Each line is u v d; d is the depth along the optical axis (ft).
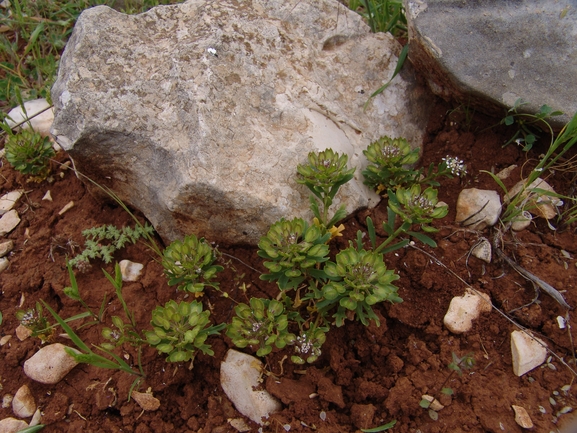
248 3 0.83
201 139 0.70
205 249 0.69
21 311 0.70
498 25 0.78
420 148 0.88
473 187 0.83
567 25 0.77
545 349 0.69
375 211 0.81
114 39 0.76
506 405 0.65
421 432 0.65
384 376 0.70
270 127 0.75
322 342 0.67
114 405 0.69
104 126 0.71
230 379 0.69
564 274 0.74
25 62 1.08
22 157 0.85
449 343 0.70
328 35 0.85
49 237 0.82
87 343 0.73
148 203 0.77
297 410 0.66
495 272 0.76
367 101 0.85
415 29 0.79
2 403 0.70
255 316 0.66
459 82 0.78
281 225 0.67
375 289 0.63
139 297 0.76
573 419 0.65
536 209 0.79
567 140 0.79
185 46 0.75
